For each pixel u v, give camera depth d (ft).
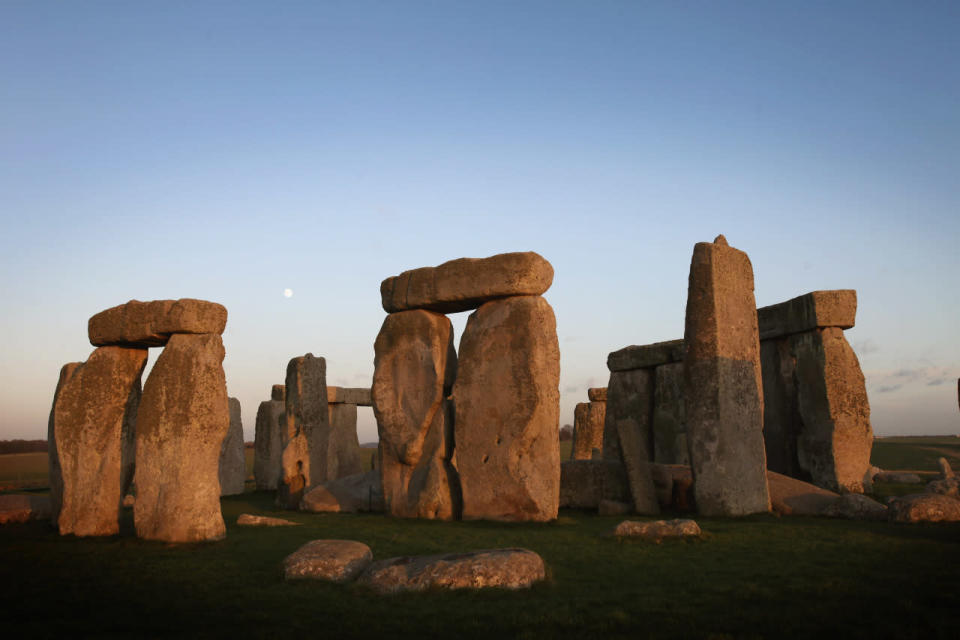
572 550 28.12
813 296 53.67
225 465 66.08
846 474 51.19
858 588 20.56
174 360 32.50
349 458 79.46
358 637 16.79
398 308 45.85
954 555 25.02
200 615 19.08
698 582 21.94
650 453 64.34
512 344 40.47
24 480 81.76
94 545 30.81
